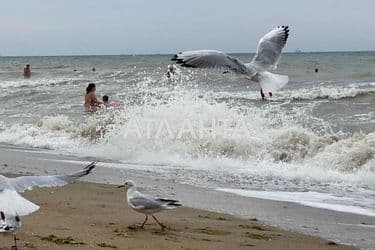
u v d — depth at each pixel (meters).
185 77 23.81
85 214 8.00
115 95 27.12
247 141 14.59
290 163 13.52
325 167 12.77
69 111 23.67
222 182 11.47
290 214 8.90
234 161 13.91
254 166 13.28
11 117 23.23
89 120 18.06
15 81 42.66
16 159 14.20
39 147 17.06
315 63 54.69
